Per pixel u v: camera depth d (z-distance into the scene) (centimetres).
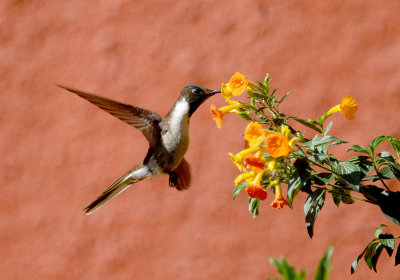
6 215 1028
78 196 1012
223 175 980
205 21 998
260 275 965
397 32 953
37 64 1037
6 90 1041
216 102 984
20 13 1045
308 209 421
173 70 998
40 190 1023
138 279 994
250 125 403
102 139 1012
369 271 943
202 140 988
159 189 1002
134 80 1005
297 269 959
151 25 1012
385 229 941
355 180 404
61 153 1022
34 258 1016
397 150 447
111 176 1003
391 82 948
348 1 970
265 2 986
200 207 987
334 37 970
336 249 952
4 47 1045
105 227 1006
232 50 987
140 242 997
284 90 971
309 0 979
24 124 1034
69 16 1034
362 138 948
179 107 586
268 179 440
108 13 1023
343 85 961
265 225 975
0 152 1035
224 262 975
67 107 1026
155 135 586
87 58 1023
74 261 1006
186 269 981
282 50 977
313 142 404
